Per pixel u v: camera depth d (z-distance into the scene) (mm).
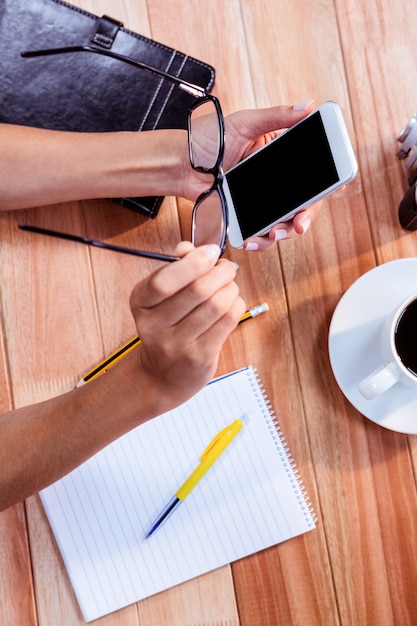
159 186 885
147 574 886
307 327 910
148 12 943
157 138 865
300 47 938
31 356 910
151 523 888
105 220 924
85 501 887
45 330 912
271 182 750
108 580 883
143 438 889
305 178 724
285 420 906
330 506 900
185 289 545
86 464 889
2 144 849
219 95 938
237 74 939
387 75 934
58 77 889
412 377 774
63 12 888
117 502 888
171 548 887
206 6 940
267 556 899
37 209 922
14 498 744
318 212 918
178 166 867
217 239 809
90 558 884
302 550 899
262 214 765
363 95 934
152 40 896
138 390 677
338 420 902
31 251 917
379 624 894
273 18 939
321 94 937
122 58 741
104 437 717
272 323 910
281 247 915
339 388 903
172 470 889
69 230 924
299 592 895
